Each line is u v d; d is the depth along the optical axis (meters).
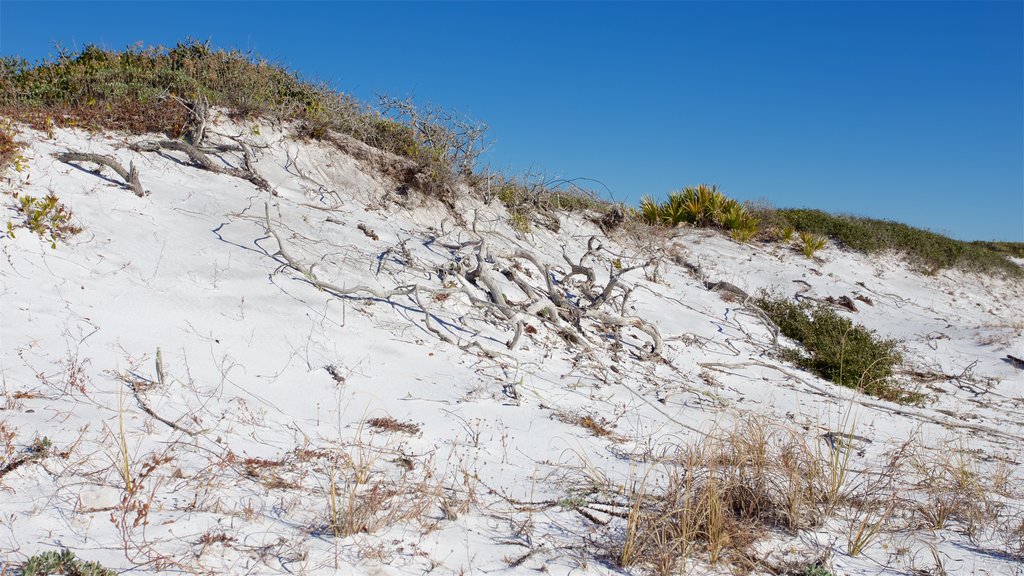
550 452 5.48
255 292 7.32
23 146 8.31
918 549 4.24
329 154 11.57
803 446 4.99
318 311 7.39
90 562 2.86
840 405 9.07
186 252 7.65
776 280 17.48
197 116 10.30
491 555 3.61
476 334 8.20
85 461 3.79
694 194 21.20
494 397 6.61
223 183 9.74
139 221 7.92
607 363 8.68
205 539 3.26
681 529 3.85
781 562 3.91
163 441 4.33
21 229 6.82
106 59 12.62
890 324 16.12
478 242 10.47
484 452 5.24
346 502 3.90
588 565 3.64
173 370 5.59
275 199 9.88
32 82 11.27
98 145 9.41
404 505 4.00
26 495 3.39
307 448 4.65
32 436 3.98
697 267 15.78
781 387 9.62
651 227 18.03
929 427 8.52
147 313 6.38
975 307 19.08
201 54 12.84
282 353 6.44
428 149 12.61
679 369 9.43
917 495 5.22
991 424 9.32
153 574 2.93
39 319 5.75
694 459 4.70
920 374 12.18
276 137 11.37
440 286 9.02
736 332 12.27
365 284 8.38
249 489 3.92
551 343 8.74
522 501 4.39
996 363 13.36
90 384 4.99
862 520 4.62
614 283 10.09
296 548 3.33
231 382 5.69
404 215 11.34
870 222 24.00
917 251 21.52
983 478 5.80
